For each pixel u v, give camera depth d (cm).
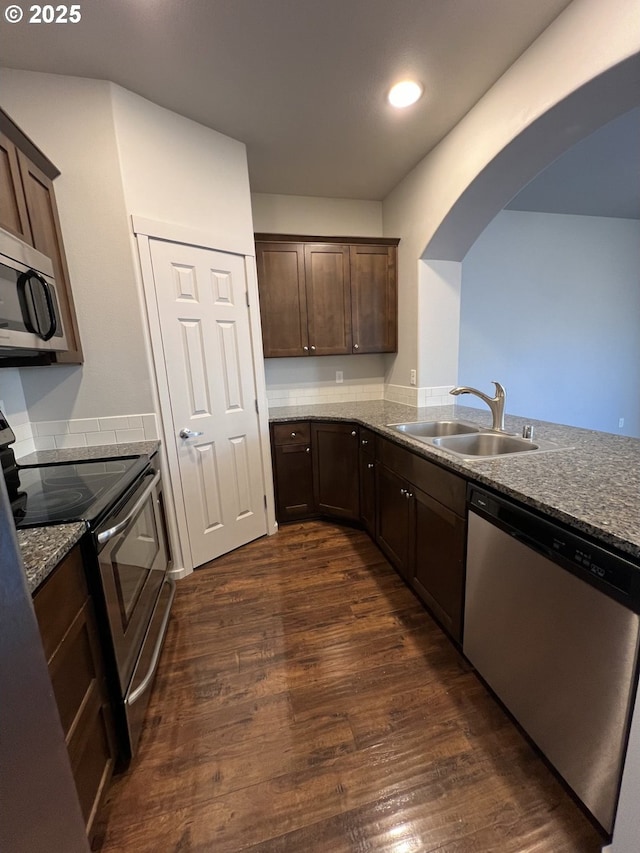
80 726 93
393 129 215
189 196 203
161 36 145
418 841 98
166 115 191
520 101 165
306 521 297
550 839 98
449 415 252
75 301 182
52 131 166
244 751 122
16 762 54
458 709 134
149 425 201
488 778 112
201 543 231
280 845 98
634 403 431
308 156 244
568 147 177
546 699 107
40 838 59
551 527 100
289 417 275
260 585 213
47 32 141
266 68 165
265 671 153
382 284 300
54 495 126
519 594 115
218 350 227
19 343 126
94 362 190
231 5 133
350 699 139
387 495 218
